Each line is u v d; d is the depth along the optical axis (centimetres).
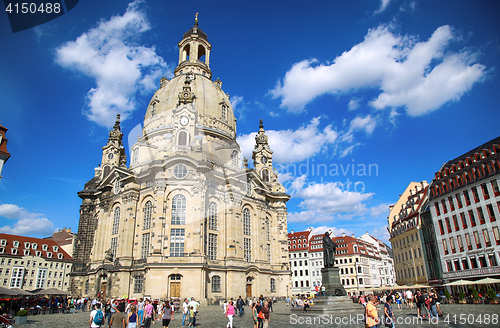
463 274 6012
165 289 5350
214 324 3250
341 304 3875
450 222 6406
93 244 7356
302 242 12588
